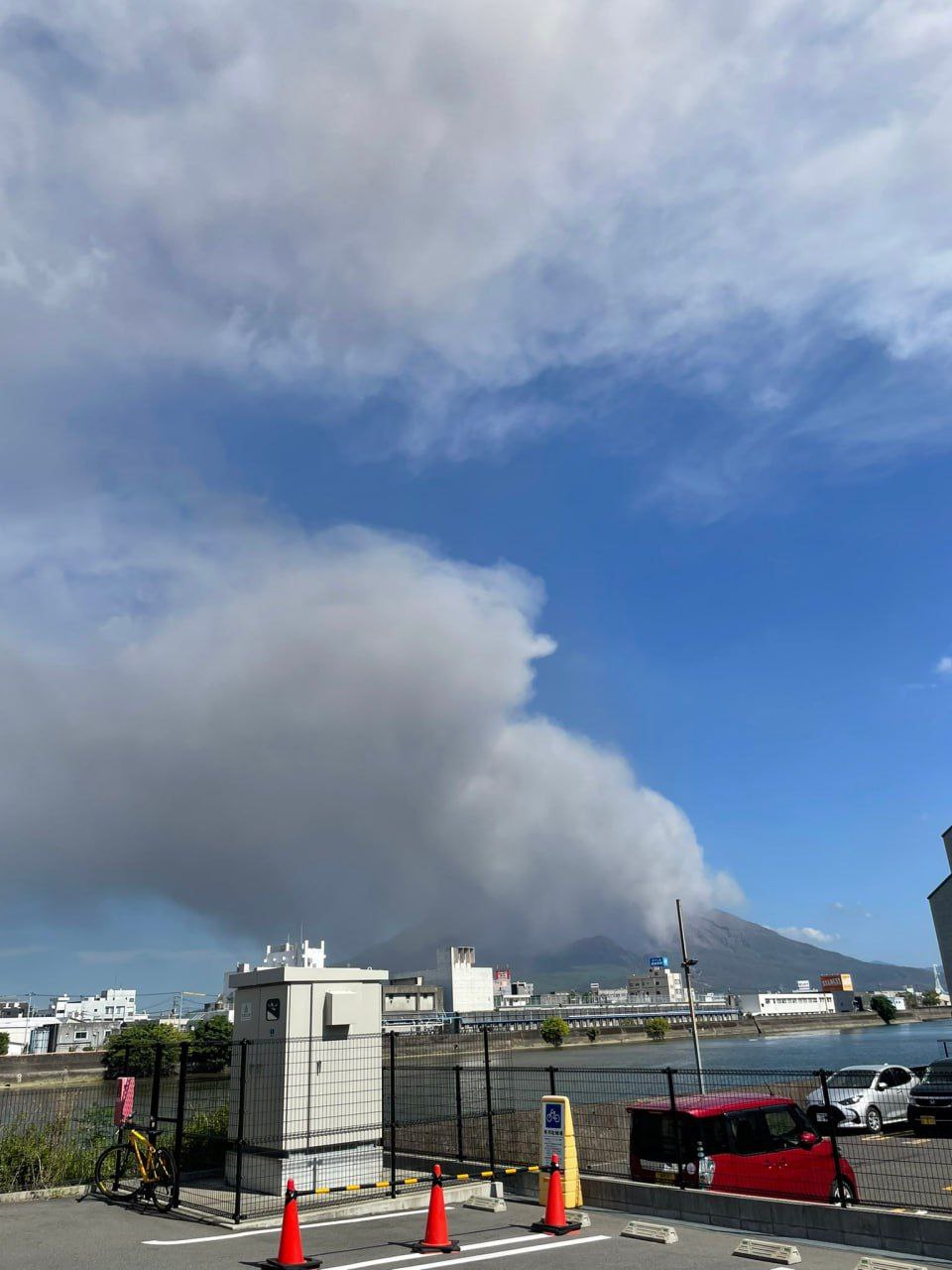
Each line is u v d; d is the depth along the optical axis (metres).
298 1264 10.70
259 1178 15.09
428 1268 10.68
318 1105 15.36
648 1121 14.22
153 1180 14.52
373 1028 16.42
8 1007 157.38
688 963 36.09
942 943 40.44
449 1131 17.86
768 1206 12.34
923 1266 10.24
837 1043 154.88
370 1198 14.58
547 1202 13.01
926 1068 29.19
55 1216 13.74
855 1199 14.09
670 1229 12.14
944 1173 17.50
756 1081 36.06
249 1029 16.23
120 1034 109.50
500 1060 102.81
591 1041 187.38
